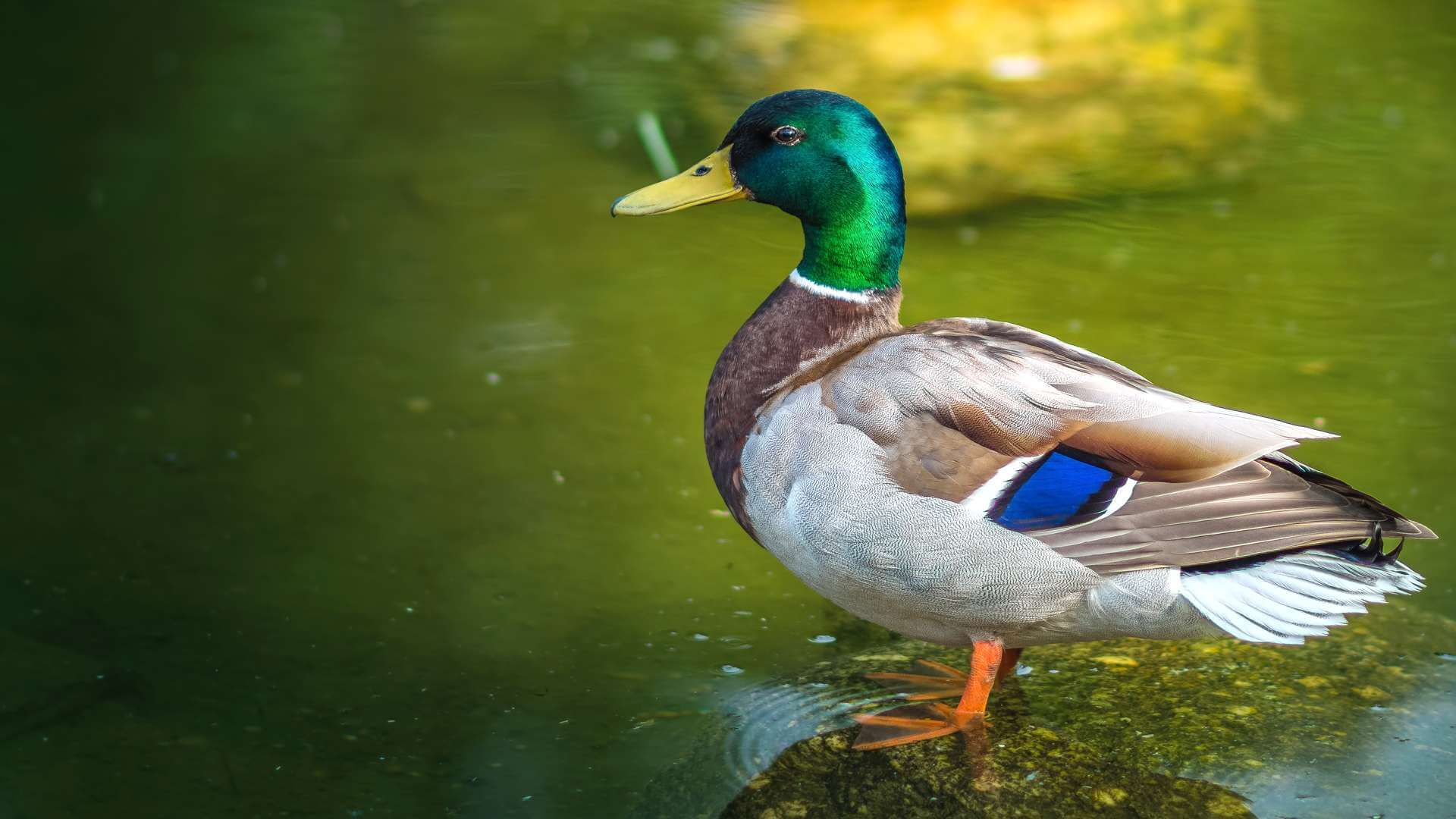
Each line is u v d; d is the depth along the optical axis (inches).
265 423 301.1
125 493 274.4
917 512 186.9
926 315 339.0
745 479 202.2
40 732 209.3
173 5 534.0
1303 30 501.4
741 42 460.4
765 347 219.8
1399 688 207.0
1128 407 187.8
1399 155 419.2
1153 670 214.5
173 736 209.3
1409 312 340.8
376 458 289.7
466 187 408.8
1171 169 410.9
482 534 264.8
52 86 464.4
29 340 328.8
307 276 362.3
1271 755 191.2
